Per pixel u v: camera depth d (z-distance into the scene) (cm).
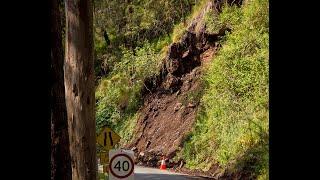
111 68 3850
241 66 2345
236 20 2734
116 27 4041
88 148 1109
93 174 1117
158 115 3038
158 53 3516
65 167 802
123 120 3319
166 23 3647
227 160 2066
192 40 3041
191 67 3027
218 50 2841
